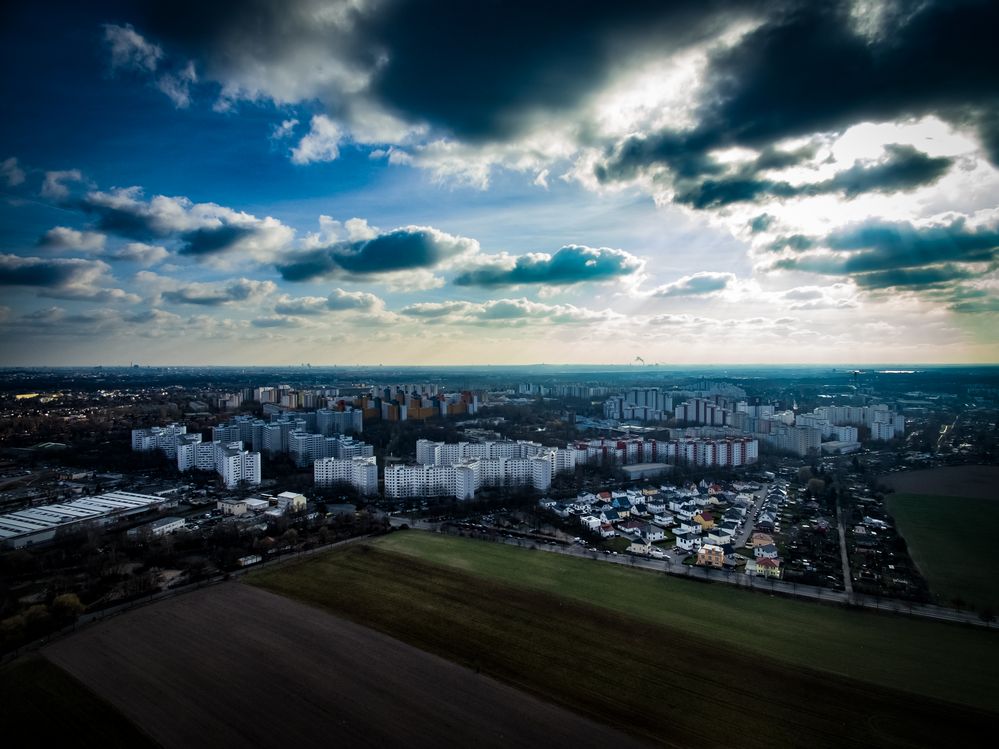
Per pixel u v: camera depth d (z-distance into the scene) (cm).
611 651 18075
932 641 19175
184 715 14562
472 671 16800
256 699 15288
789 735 14038
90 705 14988
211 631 19200
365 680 16225
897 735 14075
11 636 18462
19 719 14475
